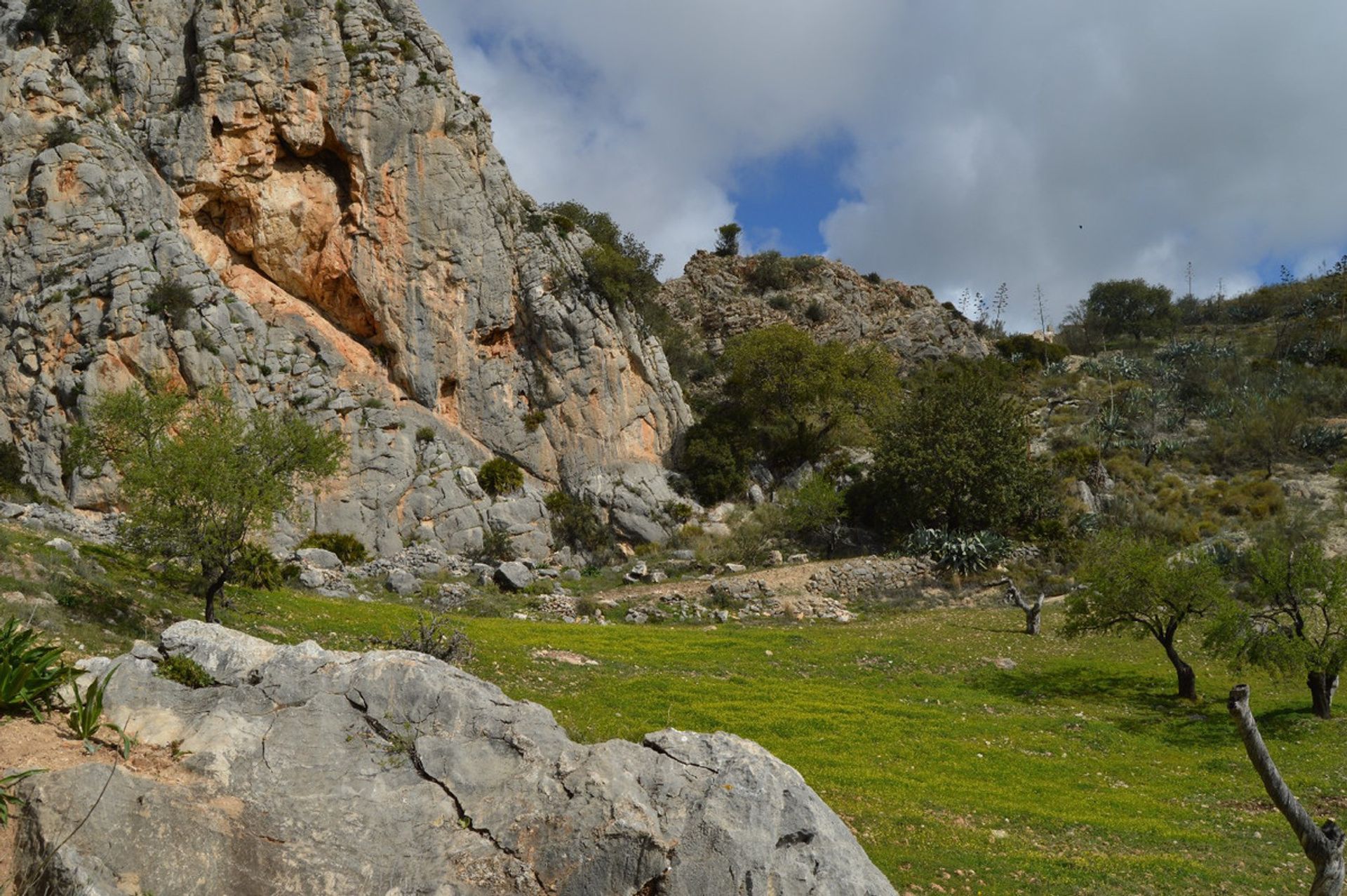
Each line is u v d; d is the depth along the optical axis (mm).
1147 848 18750
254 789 9836
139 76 54500
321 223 56469
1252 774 24562
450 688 11766
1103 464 66688
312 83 56031
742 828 10398
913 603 48281
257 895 8812
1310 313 106562
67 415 46000
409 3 61969
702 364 85000
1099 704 31297
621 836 9984
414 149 57750
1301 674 30500
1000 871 16188
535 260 61281
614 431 61562
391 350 56844
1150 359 94812
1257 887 16734
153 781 9133
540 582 49344
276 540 47781
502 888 9648
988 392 60719
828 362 68500
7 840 8234
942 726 27438
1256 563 30672
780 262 103375
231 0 56125
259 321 52781
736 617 45719
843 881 10453
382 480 52875
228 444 25500
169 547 24656
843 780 21188
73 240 48594
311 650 12078
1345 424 71562
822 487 56344
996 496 54969
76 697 9953
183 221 53438
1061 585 49406
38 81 50219
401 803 10367
